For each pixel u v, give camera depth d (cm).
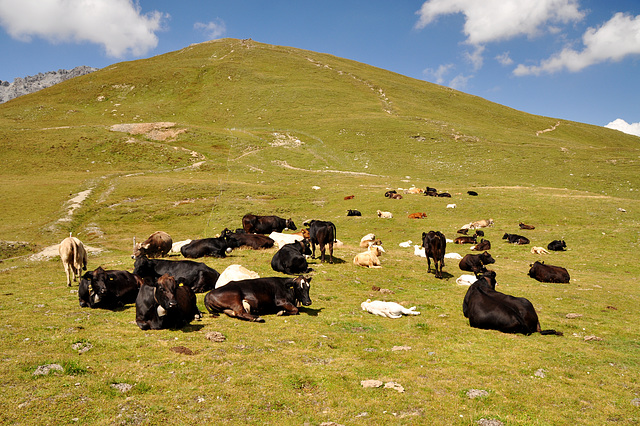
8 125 7881
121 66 13038
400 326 985
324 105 9619
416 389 638
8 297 1159
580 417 573
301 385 637
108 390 584
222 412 548
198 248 1822
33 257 2297
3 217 3488
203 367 671
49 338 769
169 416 534
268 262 1677
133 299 1125
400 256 2112
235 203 3997
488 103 12106
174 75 11331
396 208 3644
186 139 7338
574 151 6706
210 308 1033
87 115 8925
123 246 2675
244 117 8988
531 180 5297
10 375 605
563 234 2688
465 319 1063
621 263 2064
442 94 11875
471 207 3534
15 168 5650
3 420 501
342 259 1909
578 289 1536
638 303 1327
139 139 7131
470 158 6419
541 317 1134
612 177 5316
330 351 789
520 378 694
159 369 657
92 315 972
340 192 4441
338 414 560
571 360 786
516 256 2297
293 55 13862
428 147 7019
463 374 702
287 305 1046
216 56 13262
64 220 3369
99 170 5759
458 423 549
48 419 510
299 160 6550
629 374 728
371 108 9525
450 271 1808
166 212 3728
